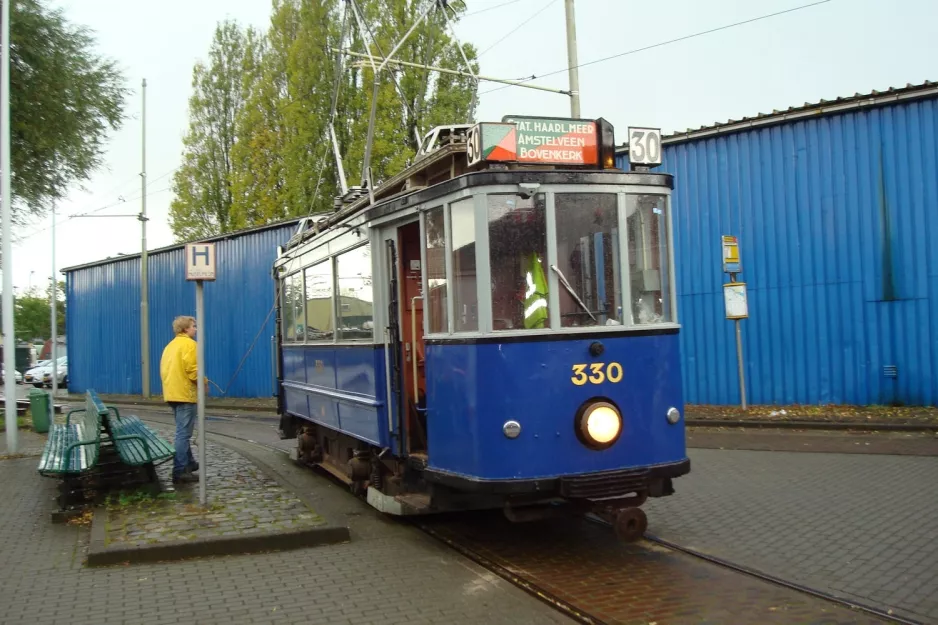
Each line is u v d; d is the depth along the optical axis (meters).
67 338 35.62
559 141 6.04
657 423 5.97
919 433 11.23
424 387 7.04
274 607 5.22
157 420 19.30
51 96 17.23
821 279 13.73
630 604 5.11
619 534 5.54
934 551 5.95
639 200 6.14
